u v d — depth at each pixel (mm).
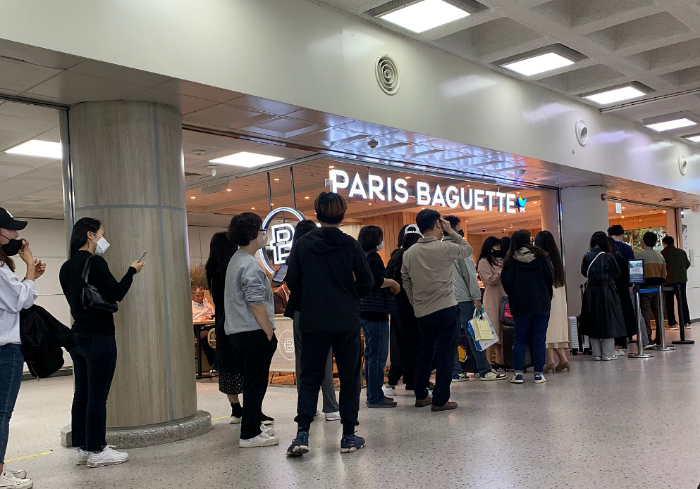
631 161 10562
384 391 6145
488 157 8078
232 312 4121
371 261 5137
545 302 6297
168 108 5117
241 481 3422
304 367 3916
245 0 5039
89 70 4246
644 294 9703
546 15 6180
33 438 5145
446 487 3098
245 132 6246
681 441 3754
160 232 4906
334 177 7328
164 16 4461
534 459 3506
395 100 6359
